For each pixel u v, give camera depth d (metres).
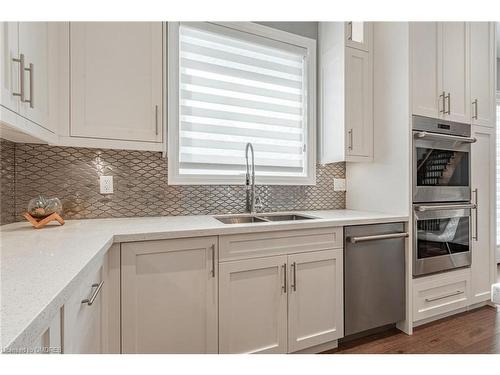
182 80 2.16
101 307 1.27
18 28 1.09
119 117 1.66
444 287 2.41
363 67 2.44
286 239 1.77
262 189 2.45
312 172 2.61
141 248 1.41
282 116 2.53
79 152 1.87
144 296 1.42
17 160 1.72
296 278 1.80
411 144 2.23
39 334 0.57
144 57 1.73
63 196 1.83
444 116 2.41
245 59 2.38
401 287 2.19
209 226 1.60
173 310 1.48
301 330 1.82
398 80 2.29
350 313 1.98
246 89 2.38
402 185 2.25
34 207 1.51
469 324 2.35
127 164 1.99
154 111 1.75
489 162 2.71
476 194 2.61
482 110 2.66
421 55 2.30
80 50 1.57
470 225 2.55
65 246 1.09
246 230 1.63
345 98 2.34
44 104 1.36
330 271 1.92
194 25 2.16
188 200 2.16
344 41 2.35
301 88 2.60
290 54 2.55
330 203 2.73
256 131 2.42
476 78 2.62
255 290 1.68
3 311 0.54
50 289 0.66
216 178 2.23
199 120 2.22
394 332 2.24
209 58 2.25
